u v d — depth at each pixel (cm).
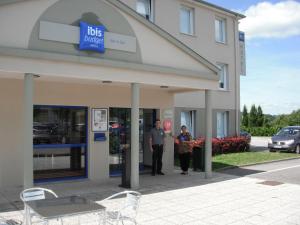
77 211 467
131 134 1011
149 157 1345
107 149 1183
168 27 1884
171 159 1357
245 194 973
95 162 1157
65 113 1116
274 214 782
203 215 768
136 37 1016
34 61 817
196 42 2025
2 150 987
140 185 1080
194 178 1216
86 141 1150
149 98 1298
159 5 1848
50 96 1065
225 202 882
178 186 1071
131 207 598
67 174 1122
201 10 2061
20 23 816
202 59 1160
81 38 896
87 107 1148
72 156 1133
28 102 818
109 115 1207
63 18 880
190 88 1177
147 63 1038
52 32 861
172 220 729
